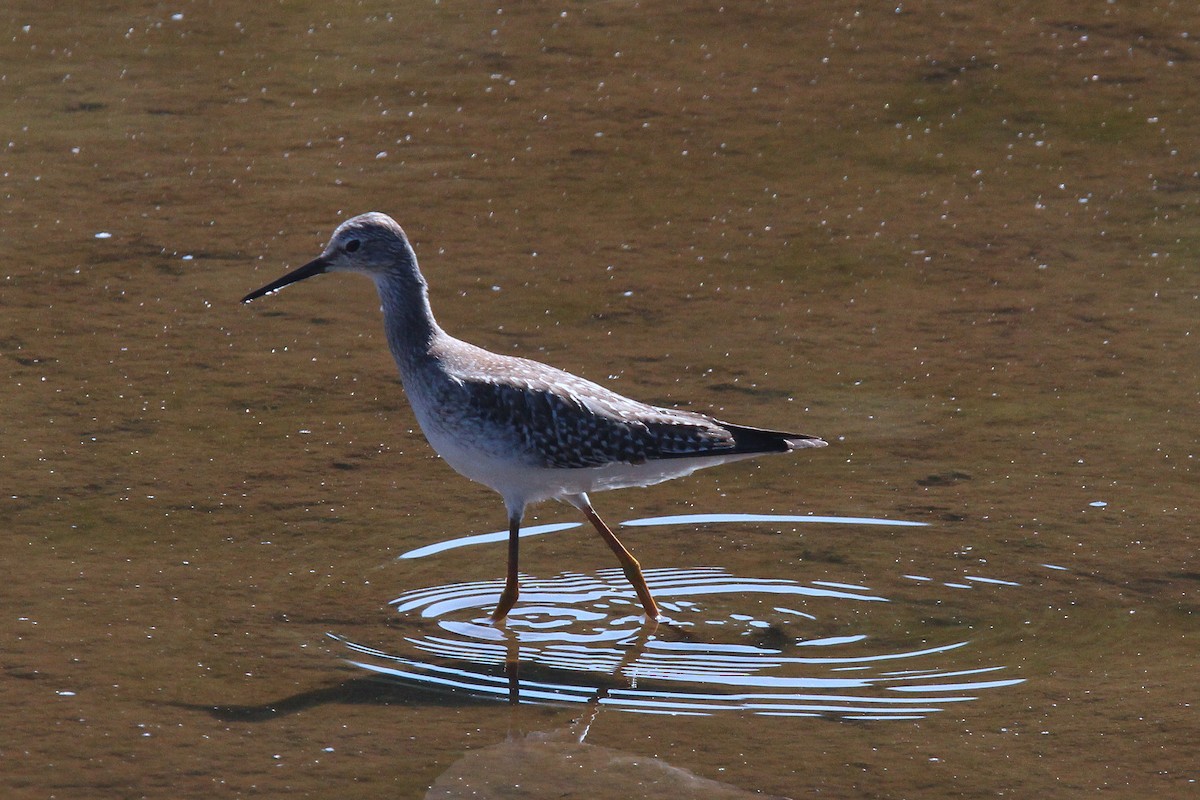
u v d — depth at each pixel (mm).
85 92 22500
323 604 10969
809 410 14406
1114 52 23797
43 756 8969
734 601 11180
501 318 16297
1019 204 19422
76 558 11438
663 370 15180
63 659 10055
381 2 26219
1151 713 9602
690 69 23469
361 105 22297
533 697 9875
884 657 10398
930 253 18125
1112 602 11055
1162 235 18531
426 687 9961
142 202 19062
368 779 8859
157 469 12930
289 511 12336
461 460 11227
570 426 10945
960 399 14641
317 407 14312
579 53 24062
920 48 24000
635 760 9125
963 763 9094
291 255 17734
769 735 9445
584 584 11469
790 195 19688
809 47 24203
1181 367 15266
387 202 19234
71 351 15289
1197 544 11844
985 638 10609
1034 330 16203
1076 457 13414
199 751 9094
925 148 21062
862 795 8766
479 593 11266
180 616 10688
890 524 12281
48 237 18031
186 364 15102
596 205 19328
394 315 11492
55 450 13188
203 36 24781
